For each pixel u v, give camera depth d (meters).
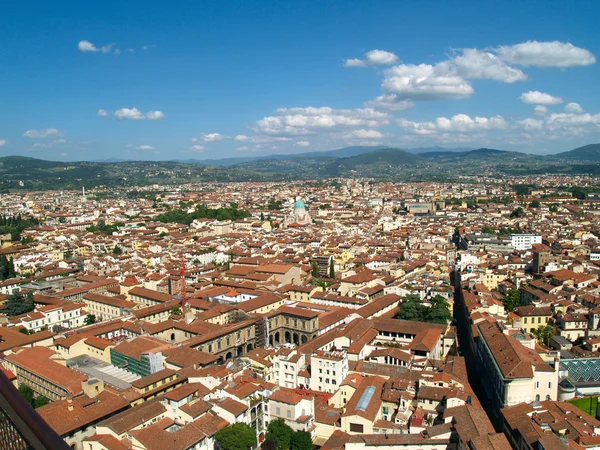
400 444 135.62
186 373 178.38
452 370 176.25
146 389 167.88
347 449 136.50
